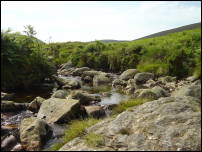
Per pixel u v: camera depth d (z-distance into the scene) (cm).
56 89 2702
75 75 4162
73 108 1573
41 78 2811
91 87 2966
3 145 1077
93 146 989
